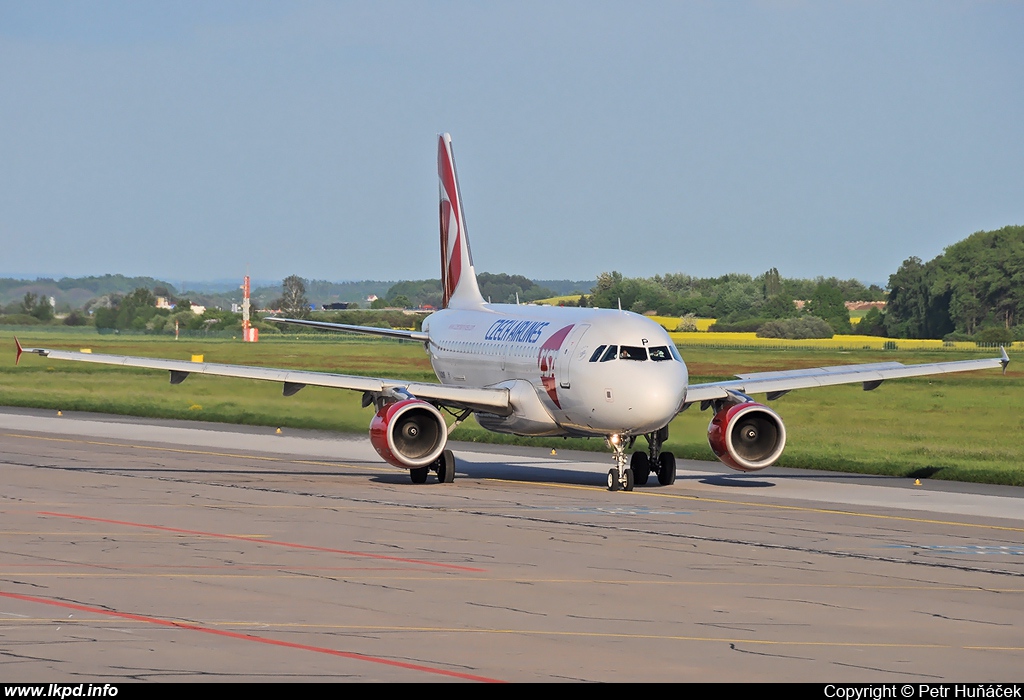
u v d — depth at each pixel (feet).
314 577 222.28
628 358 356.59
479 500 341.00
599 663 165.68
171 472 405.80
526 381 396.37
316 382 392.88
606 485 386.32
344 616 190.90
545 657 168.04
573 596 208.64
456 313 491.31
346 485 376.89
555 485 383.45
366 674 157.99
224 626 182.80
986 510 335.47
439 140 542.57
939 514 325.62
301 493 352.49
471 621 188.85
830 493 371.15
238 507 318.86
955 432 615.98
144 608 194.39
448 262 537.24
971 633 186.39
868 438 581.53
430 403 398.42
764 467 376.68
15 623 182.91
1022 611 202.49
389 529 282.56
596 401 357.82
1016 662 169.99
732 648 175.11
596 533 280.10
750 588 217.97
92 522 287.69
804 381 404.16
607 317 375.25
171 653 166.91
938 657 172.24
